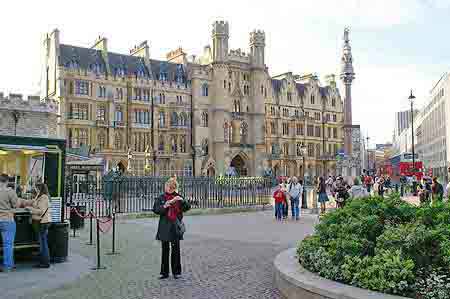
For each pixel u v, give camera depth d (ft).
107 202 104.78
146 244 58.49
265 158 323.37
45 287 36.29
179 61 312.91
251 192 122.01
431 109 352.28
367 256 29.66
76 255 50.44
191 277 39.24
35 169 50.90
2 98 152.66
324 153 372.17
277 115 344.90
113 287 36.11
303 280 29.94
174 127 287.28
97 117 260.83
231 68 318.45
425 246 29.32
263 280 37.65
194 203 105.91
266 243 58.49
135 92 276.21
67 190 104.22
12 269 42.83
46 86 267.18
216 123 300.61
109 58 276.41
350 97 178.40
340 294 26.63
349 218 35.94
